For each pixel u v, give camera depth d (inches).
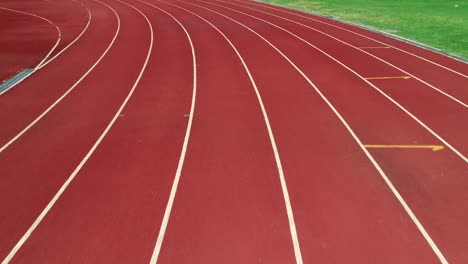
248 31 836.6
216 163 320.5
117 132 379.2
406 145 347.9
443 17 970.1
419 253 225.1
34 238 242.4
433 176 299.4
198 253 227.6
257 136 366.9
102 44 735.1
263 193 280.5
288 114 416.5
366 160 323.0
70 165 322.0
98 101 459.5
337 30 847.7
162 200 274.5
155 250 230.4
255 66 593.3
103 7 1165.7
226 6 1175.6
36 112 429.4
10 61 627.2
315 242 234.4
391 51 676.1
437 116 409.1
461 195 275.4
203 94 478.3
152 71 573.3
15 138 369.4
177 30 845.2
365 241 234.5
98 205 270.8
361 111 423.2
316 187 286.8
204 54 662.5
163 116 414.3
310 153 335.0
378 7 1159.0
